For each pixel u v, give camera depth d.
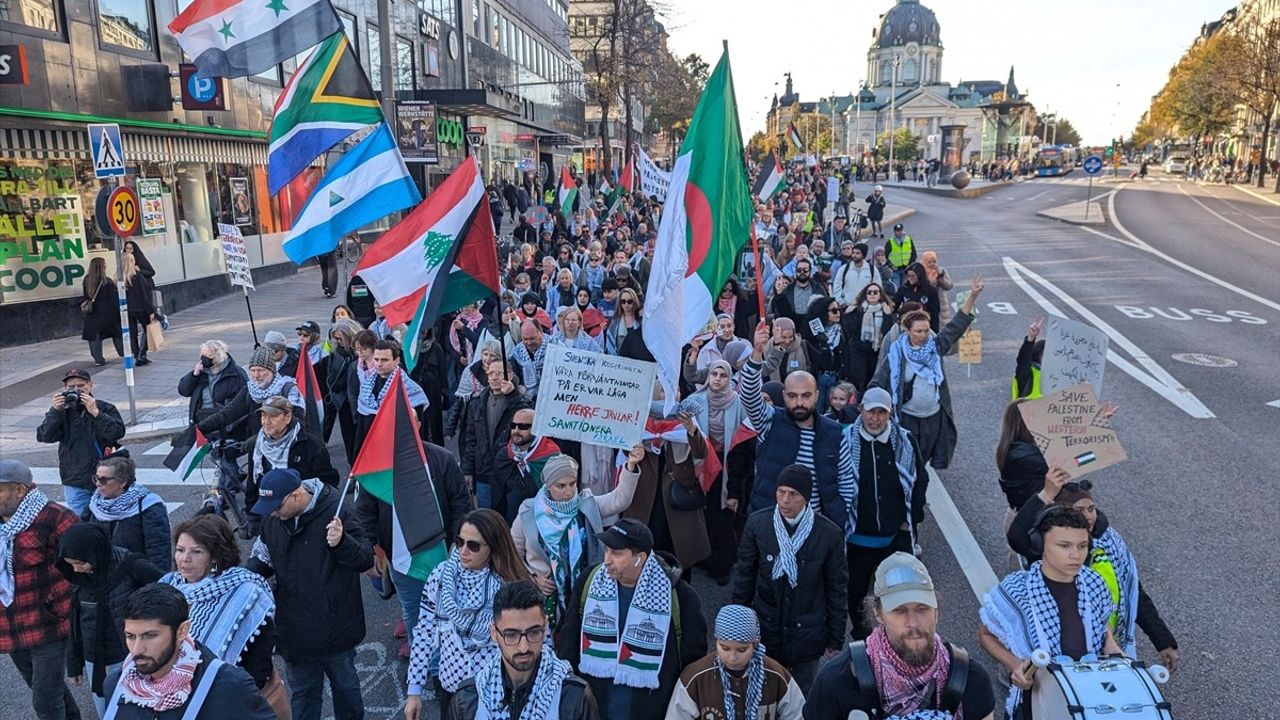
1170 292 20.70
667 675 4.13
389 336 9.67
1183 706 5.14
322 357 9.20
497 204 31.75
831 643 4.68
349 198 7.73
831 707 3.37
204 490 9.14
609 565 4.10
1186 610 6.22
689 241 5.74
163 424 11.31
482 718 3.35
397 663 5.82
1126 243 31.09
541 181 49.59
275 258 24.17
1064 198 55.19
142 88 17.58
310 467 6.14
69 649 4.77
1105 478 8.88
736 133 5.92
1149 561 6.99
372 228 28.83
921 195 63.28
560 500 4.82
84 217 16.70
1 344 15.45
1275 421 10.68
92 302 14.21
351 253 25.47
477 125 38.72
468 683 3.51
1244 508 8.01
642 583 4.13
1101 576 3.87
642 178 22.09
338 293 21.62
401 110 14.55
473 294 7.12
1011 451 5.64
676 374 5.61
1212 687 5.32
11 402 12.36
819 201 40.97
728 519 6.56
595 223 27.12
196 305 20.02
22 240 15.69
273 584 4.60
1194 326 16.67
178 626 3.24
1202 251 28.67
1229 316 17.67
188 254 19.84
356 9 27.36
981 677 3.29
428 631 4.29
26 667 5.19
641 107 74.12
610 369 5.20
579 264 17.41
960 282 22.86
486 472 6.75
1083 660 3.41
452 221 6.89
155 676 3.24
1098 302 19.47
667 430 5.87
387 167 7.75
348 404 8.94
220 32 7.79
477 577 4.20
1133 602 4.25
